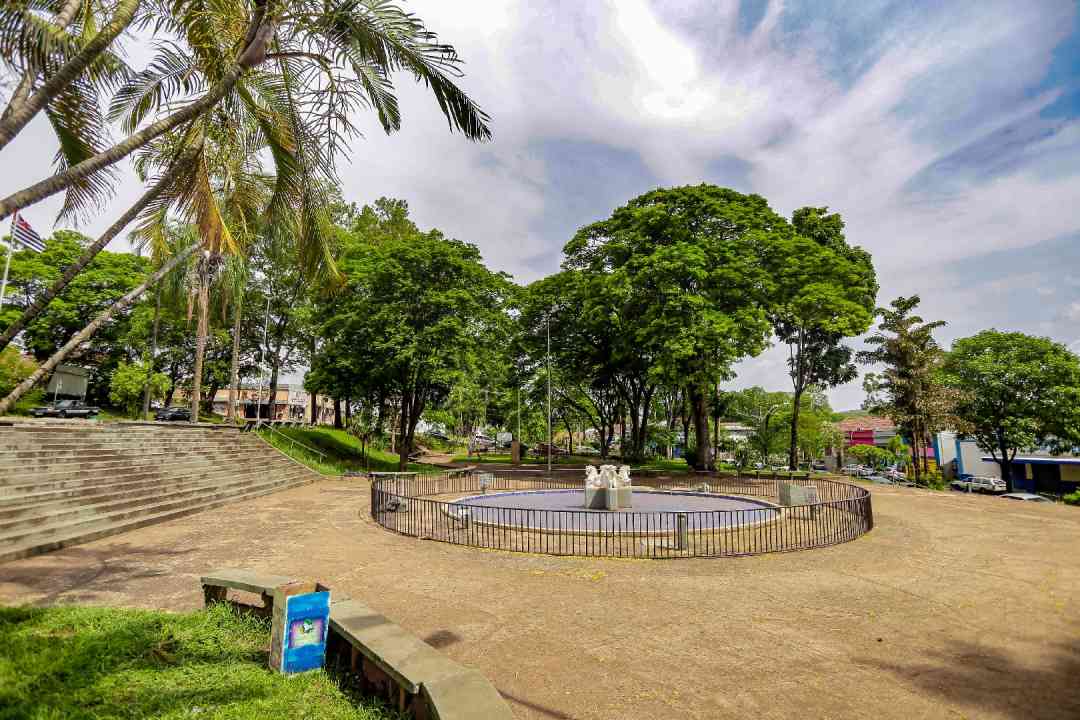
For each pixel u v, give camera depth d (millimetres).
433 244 30641
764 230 27078
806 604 7293
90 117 7102
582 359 35344
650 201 28156
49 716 3709
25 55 5258
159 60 7379
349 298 30266
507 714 3502
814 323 26688
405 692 4043
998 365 35781
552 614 6785
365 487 21719
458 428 64938
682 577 8562
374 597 7316
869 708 4574
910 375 33156
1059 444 36344
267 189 9734
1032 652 5766
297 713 3980
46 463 12492
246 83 7973
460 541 11023
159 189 7504
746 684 4984
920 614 6938
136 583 7527
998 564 9602
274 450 25812
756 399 54094
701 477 28656
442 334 29156
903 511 16562
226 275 26469
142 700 4020
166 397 44781
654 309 25312
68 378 33719
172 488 14922
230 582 5879
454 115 7004
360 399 33406
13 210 4773
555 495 19656
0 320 33812
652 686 4914
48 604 6480
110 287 37875
